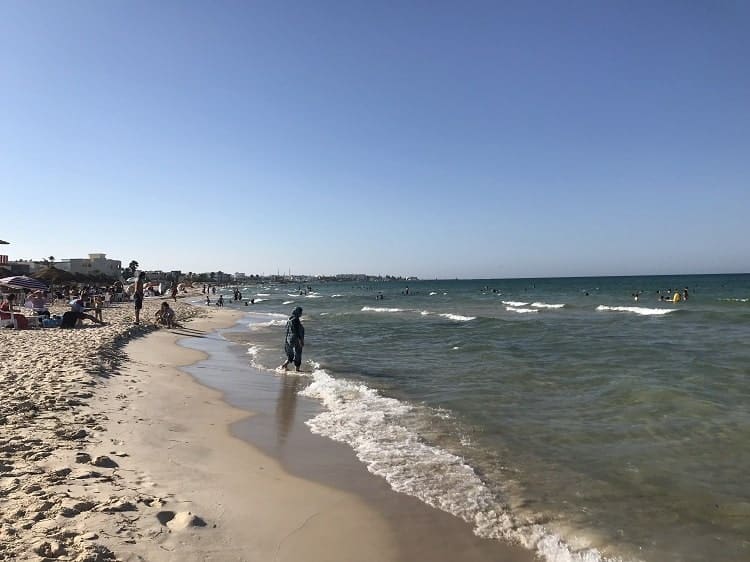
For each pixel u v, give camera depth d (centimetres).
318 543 447
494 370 1371
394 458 688
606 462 680
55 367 1099
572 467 662
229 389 1146
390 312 4422
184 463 617
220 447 706
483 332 2445
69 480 505
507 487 596
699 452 713
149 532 420
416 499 554
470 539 469
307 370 1419
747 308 3975
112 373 1160
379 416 909
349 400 1030
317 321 3366
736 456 694
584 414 920
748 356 1556
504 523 504
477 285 17025
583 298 6525
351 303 6347
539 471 647
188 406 941
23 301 3200
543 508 540
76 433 663
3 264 5988
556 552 449
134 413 829
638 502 556
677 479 618
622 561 436
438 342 2070
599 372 1310
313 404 1014
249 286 19675
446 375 1317
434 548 451
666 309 3928
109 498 473
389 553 439
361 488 581
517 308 4916
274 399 1055
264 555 415
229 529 452
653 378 1216
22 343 1507
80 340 1591
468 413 931
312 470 636
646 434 798
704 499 561
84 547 368
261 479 591
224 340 2241
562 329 2538
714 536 480
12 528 388
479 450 728
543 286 12750
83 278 9056
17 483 482
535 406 980
